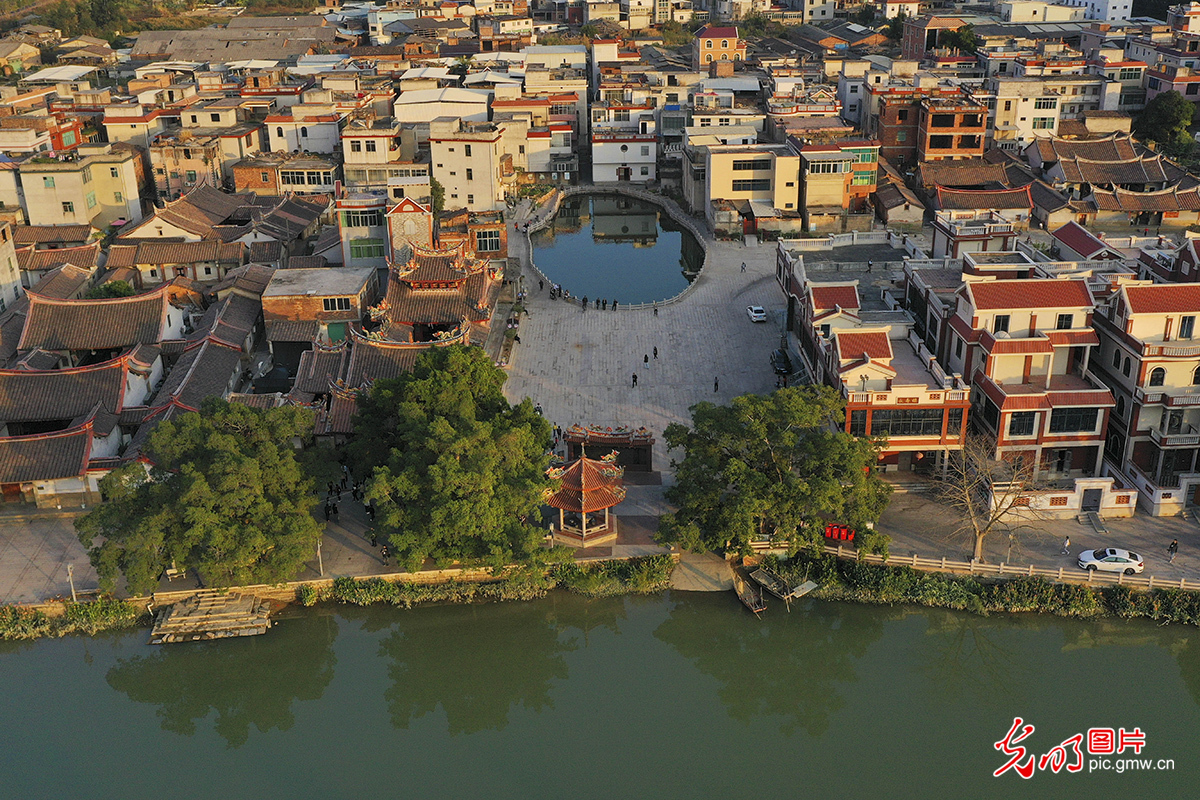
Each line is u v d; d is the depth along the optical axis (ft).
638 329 379.76
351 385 292.81
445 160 504.84
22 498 268.82
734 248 472.85
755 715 220.64
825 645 239.09
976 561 240.32
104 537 242.17
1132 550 244.83
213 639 230.27
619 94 646.33
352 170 517.14
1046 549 247.29
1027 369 269.03
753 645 239.91
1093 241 332.60
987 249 345.10
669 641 239.71
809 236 482.69
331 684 228.84
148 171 562.66
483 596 242.58
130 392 300.61
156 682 227.40
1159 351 254.88
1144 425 260.42
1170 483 260.42
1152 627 230.68
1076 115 620.08
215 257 412.16
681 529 236.63
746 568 250.57
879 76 595.47
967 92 582.35
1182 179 493.36
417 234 395.75
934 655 234.99
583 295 439.22
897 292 329.52
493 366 277.64
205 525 222.69
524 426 254.88
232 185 554.05
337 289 357.41
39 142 533.14
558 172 593.42
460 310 353.51
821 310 302.04
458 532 231.30
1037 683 225.56
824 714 220.43
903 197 491.72
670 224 550.36
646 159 587.68
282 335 347.56
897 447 262.67
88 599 235.61
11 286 392.88
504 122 580.30
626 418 312.71
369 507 263.29
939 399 258.78
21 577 241.96
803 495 233.96
